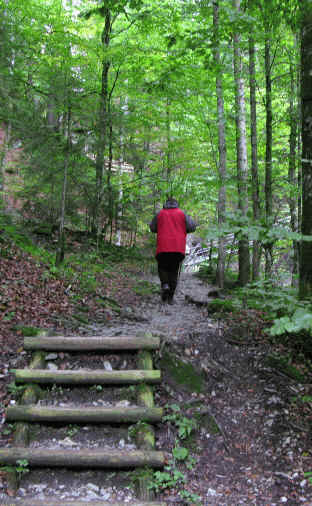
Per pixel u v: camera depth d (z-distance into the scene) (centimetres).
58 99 691
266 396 360
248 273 871
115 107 906
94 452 279
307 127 382
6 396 331
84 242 1028
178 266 595
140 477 269
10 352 386
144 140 1209
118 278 862
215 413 344
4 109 704
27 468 272
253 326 472
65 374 345
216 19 672
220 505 257
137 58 1007
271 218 335
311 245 383
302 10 405
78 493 258
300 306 351
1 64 699
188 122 1081
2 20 708
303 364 391
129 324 518
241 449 312
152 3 959
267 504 258
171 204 595
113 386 350
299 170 748
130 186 1205
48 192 910
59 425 310
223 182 794
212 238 323
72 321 493
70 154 732
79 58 717
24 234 826
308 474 277
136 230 1360
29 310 491
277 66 838
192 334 441
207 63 689
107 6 722
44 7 921
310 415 330
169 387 360
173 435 315
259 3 573
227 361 409
